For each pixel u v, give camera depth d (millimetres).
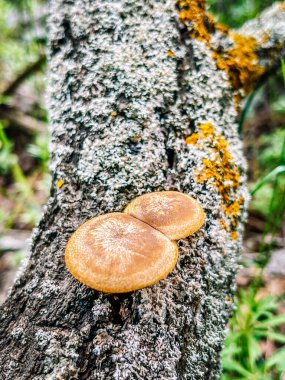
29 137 390
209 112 191
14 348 142
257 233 305
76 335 137
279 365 192
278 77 379
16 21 440
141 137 179
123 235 137
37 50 378
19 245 295
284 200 211
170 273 149
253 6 321
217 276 163
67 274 151
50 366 133
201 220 146
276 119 379
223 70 205
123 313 141
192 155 178
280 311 244
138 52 195
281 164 204
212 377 166
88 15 207
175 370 137
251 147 369
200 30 205
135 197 167
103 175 172
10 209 328
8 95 398
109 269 128
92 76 193
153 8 203
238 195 182
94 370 131
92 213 166
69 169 181
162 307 142
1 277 275
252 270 270
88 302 143
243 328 201
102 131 181
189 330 149
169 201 151
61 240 161
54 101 201
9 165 348
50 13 220
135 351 133
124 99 187
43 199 330
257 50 217
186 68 196
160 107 186
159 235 140
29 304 149
